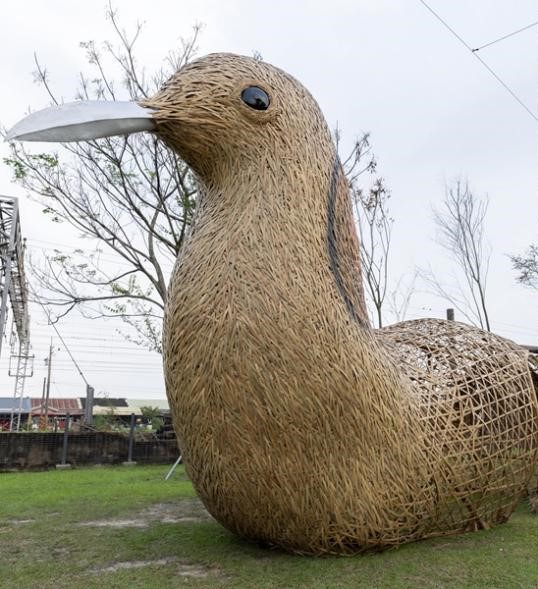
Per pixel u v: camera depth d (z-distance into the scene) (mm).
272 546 3256
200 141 2996
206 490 3012
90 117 2672
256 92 3029
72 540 3916
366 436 2967
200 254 2932
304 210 2992
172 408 2975
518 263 16422
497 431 3691
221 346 2750
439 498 3342
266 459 2781
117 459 10266
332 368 2834
